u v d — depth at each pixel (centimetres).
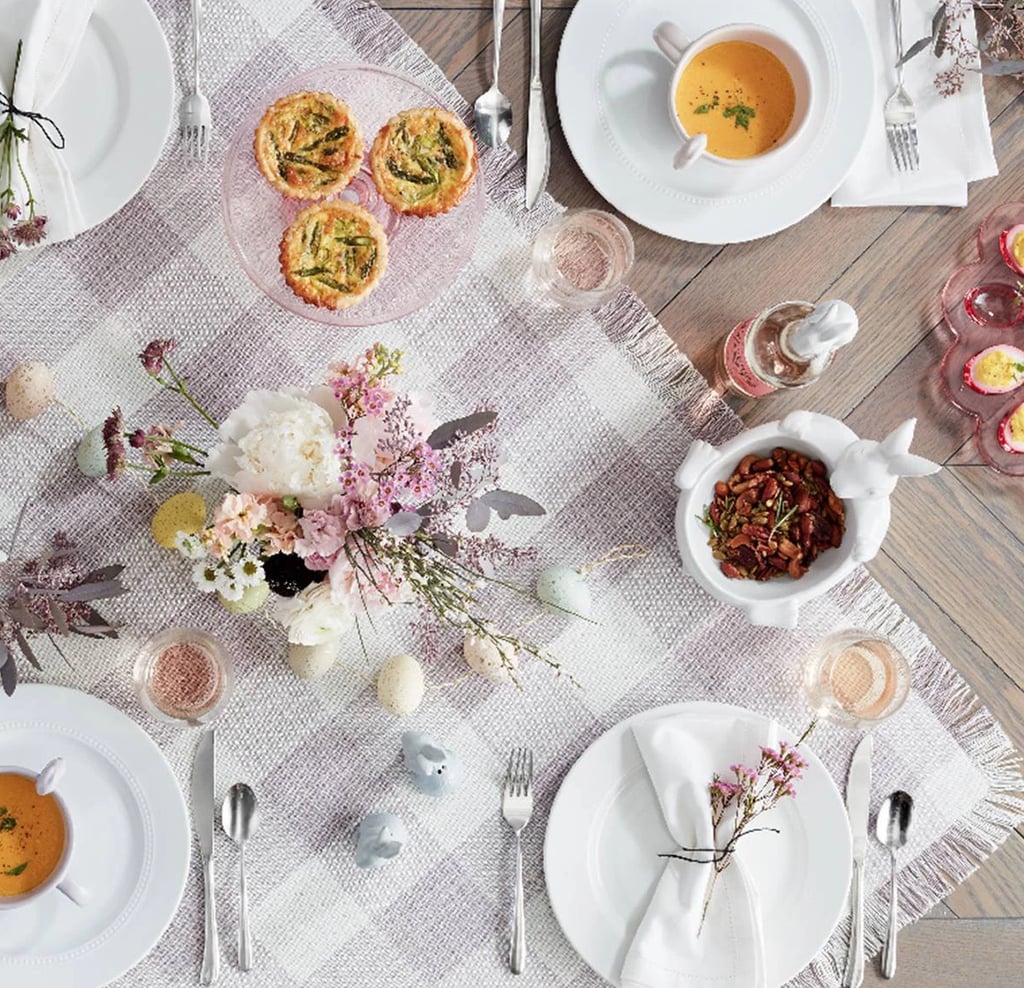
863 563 146
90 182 131
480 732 142
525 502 112
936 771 146
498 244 140
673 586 144
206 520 136
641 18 136
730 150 136
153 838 135
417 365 140
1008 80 147
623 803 141
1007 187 148
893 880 145
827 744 145
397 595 112
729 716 140
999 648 149
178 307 137
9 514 136
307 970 141
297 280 125
